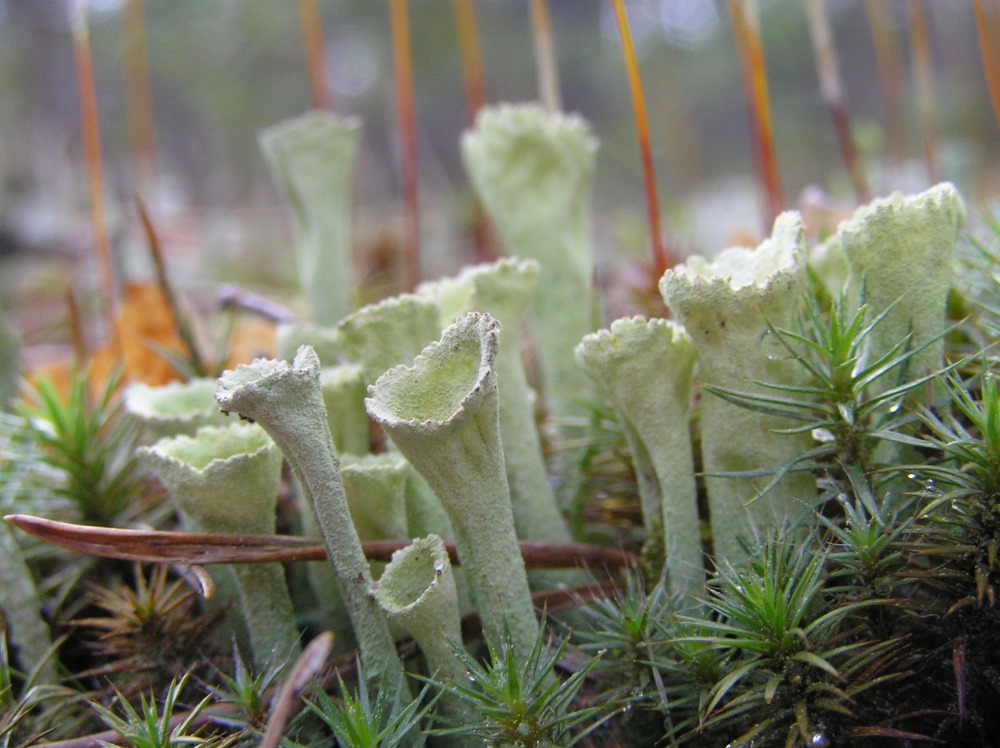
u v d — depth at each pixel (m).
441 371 0.06
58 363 0.12
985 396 0.06
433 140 0.39
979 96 0.28
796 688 0.06
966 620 0.06
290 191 0.11
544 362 0.09
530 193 0.09
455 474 0.06
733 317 0.06
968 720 0.06
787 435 0.06
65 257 0.22
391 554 0.07
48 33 0.35
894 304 0.06
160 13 0.33
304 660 0.05
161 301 0.11
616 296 0.14
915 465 0.06
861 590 0.06
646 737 0.06
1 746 0.06
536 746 0.06
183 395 0.08
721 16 0.37
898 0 0.34
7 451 0.08
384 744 0.06
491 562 0.06
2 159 0.26
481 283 0.07
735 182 0.31
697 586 0.07
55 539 0.06
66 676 0.07
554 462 0.09
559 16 0.41
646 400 0.06
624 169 0.37
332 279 0.11
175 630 0.07
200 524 0.06
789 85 0.38
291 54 0.37
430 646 0.06
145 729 0.06
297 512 0.08
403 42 0.11
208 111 0.35
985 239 0.09
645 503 0.07
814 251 0.07
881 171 0.16
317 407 0.06
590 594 0.07
